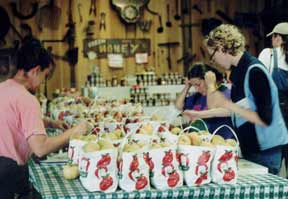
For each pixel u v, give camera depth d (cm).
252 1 796
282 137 284
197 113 345
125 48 764
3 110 236
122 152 203
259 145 285
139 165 202
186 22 783
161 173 204
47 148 230
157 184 204
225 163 212
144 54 771
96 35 756
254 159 288
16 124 237
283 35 470
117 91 693
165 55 779
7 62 633
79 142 225
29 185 238
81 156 207
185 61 783
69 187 209
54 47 743
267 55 471
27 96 238
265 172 238
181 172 209
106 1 757
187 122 350
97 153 200
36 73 243
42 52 243
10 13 721
